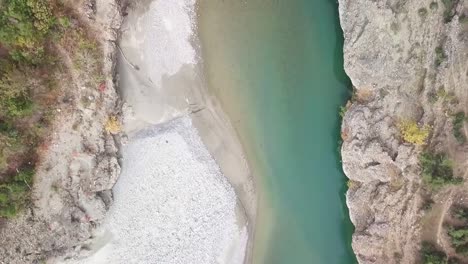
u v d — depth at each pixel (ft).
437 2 85.35
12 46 77.97
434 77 86.22
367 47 89.76
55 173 87.10
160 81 95.20
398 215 89.15
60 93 84.89
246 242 95.76
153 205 92.84
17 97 78.89
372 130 90.38
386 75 89.04
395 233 89.51
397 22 87.15
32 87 80.84
